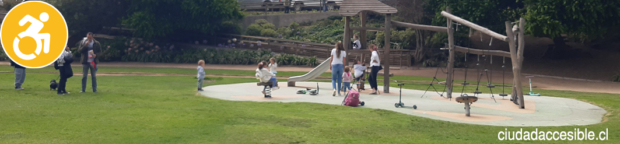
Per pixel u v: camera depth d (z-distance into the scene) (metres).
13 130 7.26
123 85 16.23
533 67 30.03
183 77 21.19
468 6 26.88
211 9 34.22
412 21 32.22
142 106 10.34
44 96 11.66
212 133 7.40
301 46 35.38
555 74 27.98
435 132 7.93
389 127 8.23
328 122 8.62
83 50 12.78
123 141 6.69
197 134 7.30
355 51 15.10
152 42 36.69
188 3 33.81
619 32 30.55
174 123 8.20
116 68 27.55
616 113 10.54
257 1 49.41
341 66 13.44
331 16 44.19
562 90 19.36
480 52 12.80
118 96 12.24
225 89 15.10
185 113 9.40
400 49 33.09
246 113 9.55
